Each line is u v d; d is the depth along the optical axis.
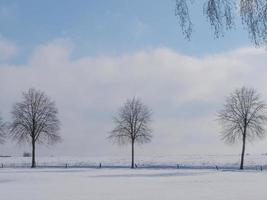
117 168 78.94
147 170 70.56
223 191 33.59
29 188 37.38
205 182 43.16
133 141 76.69
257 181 44.31
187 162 93.38
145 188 36.75
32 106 75.69
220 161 94.81
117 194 31.91
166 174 58.03
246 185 39.22
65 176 54.06
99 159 112.62
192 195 30.81
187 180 46.19
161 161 98.75
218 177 51.25
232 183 41.69
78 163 91.75
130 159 110.50
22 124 75.06
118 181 45.16
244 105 70.88
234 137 71.06
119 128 76.50
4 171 66.62
